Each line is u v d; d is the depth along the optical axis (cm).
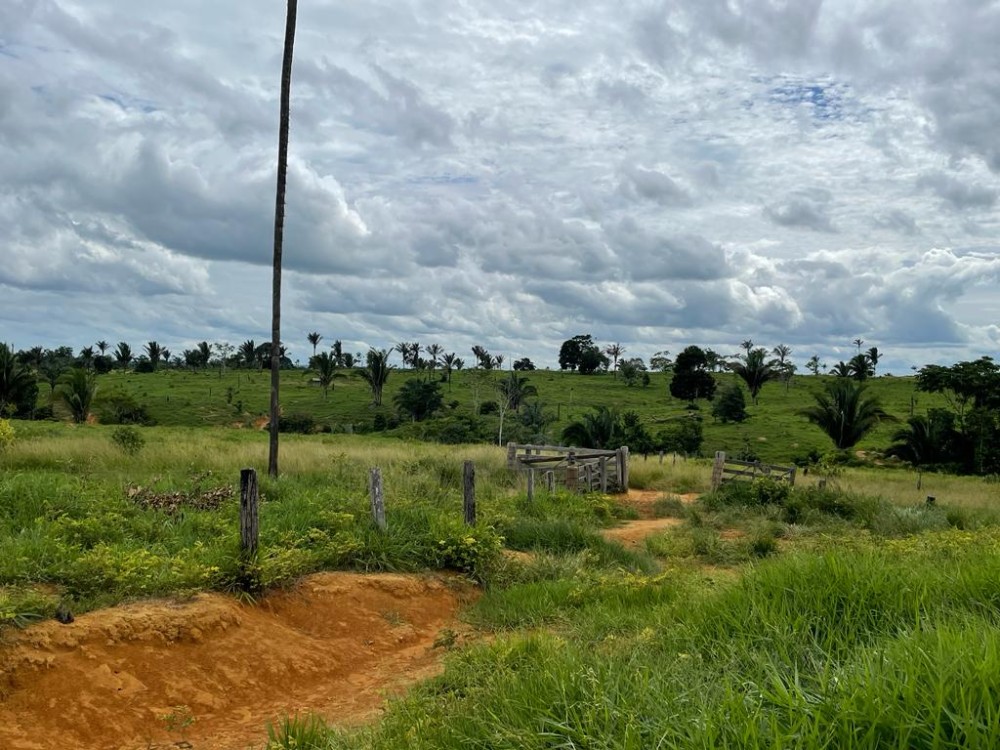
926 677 286
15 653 583
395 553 991
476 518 1205
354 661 755
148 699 603
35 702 559
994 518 1677
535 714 375
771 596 513
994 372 5125
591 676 390
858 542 1059
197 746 559
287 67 1608
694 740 278
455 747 382
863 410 5403
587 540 1259
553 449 2248
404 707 504
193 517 1002
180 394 8919
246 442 2588
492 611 878
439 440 4650
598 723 340
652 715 330
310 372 12512
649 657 454
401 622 854
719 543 1330
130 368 13138
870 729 256
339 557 947
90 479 1261
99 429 3219
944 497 2325
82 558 742
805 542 1227
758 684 334
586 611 788
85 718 562
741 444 6256
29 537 820
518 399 7381
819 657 406
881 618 452
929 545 977
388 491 1406
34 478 1128
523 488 1870
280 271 1612
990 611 448
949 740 254
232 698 641
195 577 759
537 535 1278
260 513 1057
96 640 630
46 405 6681
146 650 646
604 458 2152
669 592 816
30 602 635
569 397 9544
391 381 11025
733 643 449
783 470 2058
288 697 662
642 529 1625
